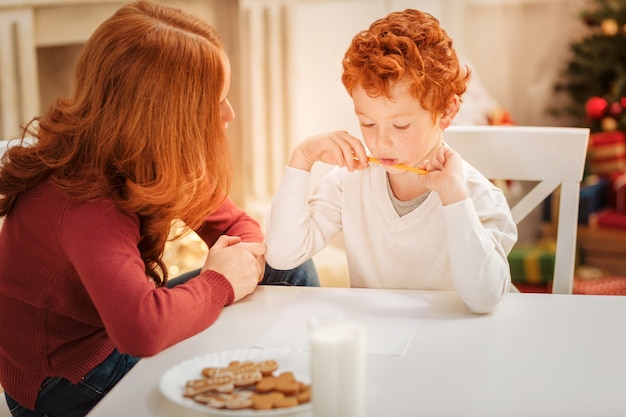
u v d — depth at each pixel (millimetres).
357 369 801
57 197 1115
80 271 1069
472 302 1139
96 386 1211
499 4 3762
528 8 3799
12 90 3051
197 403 859
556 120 3898
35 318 1183
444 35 1253
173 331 1055
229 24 3285
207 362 961
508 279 1187
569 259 1540
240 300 1228
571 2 3787
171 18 1154
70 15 3051
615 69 3467
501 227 1292
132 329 1024
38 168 1142
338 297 1229
